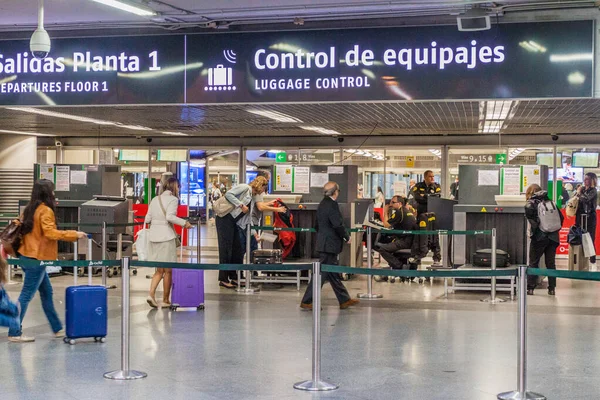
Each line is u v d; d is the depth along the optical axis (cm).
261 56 1172
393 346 862
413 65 1116
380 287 1420
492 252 1290
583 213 1578
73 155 2303
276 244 1506
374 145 2098
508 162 2008
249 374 725
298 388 672
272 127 1845
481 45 1091
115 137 2283
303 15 1135
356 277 1577
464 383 696
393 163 2089
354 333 940
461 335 930
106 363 764
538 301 1248
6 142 2103
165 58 1206
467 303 1216
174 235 1120
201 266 795
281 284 1457
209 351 827
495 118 1536
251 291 1320
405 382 698
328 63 1148
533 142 1992
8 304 809
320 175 1584
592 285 1470
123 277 715
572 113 1410
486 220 1475
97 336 869
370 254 1293
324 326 990
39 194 867
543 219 1314
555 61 1070
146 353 814
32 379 700
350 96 1141
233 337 905
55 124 1808
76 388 669
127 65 1219
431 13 1098
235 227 1374
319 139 2142
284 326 984
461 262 1431
